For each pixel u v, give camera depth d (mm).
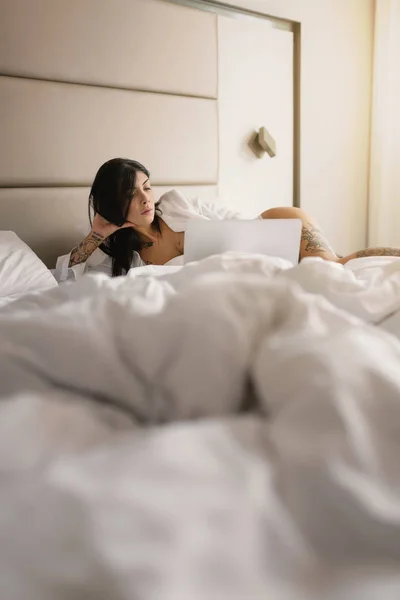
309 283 729
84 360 510
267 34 3016
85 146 2305
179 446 364
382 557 308
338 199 3584
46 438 425
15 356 521
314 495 325
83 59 2260
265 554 299
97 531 297
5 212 2107
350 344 433
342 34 3436
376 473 338
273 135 3131
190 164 2697
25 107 2109
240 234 1539
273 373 422
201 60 2684
